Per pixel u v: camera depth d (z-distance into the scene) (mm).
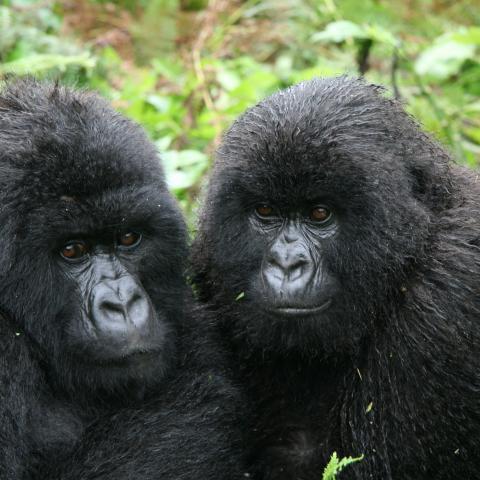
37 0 20281
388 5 21484
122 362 10742
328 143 11273
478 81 19891
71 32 20922
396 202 11562
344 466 11516
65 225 10461
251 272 11797
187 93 18188
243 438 11953
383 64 19750
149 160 11242
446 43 18594
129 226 10828
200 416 11305
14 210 10406
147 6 21219
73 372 10922
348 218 11406
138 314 10641
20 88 11469
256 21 21422
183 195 15953
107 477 10586
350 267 11508
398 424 11594
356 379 11938
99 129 10836
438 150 12883
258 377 12562
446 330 11438
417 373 11523
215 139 16719
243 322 11922
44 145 10531
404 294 11750
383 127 11867
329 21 20984
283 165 11258
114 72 19141
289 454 12445
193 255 12672
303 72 18484
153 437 10953
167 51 20188
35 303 10648
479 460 11781
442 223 12070
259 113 11953
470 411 11531
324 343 11711
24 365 10531
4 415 10219
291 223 11531
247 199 11648
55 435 10844
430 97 18031
